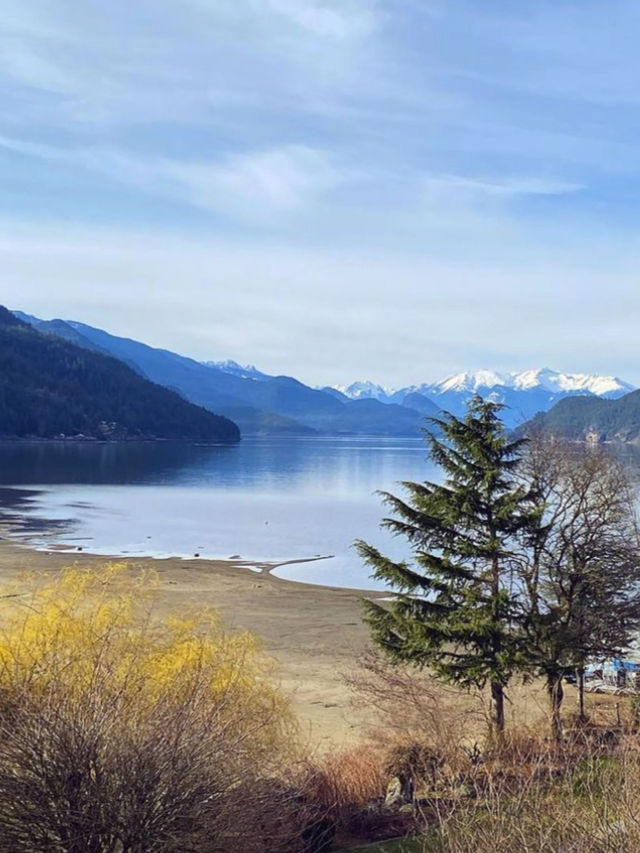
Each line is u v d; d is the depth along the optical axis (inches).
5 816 423.2
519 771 520.4
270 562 2368.4
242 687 666.2
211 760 467.8
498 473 914.1
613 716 902.4
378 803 652.1
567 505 964.6
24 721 461.1
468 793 557.9
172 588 1935.3
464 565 938.7
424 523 922.1
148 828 436.1
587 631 930.1
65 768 431.2
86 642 651.5
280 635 1531.7
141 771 439.8
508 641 871.1
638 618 964.0
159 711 498.9
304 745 806.5
